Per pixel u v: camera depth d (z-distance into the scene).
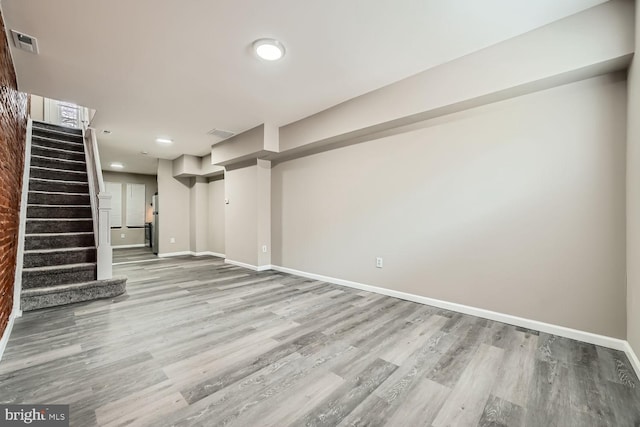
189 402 1.49
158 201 6.62
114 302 3.15
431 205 3.00
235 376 1.73
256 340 2.22
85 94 3.17
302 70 2.71
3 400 1.49
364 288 3.65
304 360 1.92
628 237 1.96
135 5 1.85
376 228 3.50
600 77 2.11
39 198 3.91
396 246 3.31
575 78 2.16
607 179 2.09
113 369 1.80
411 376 1.74
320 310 2.90
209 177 6.95
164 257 6.50
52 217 3.86
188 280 4.21
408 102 2.87
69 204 4.13
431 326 2.48
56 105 6.07
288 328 2.45
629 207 1.94
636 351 1.79
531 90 2.35
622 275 2.04
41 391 1.57
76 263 3.42
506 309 2.53
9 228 2.44
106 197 3.44
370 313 2.81
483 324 2.51
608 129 2.09
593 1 1.89
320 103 3.50
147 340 2.21
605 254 2.10
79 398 1.51
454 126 2.82
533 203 2.39
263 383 1.66
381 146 3.43
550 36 2.10
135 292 3.56
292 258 4.66
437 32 2.17
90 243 3.73
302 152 4.44
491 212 2.61
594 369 1.80
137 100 3.35
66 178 4.43
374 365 1.86
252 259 5.05
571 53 2.02
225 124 4.23
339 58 2.51
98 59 2.48
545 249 2.34
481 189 2.66
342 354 2.00
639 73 1.72
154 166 7.39
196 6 1.87
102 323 2.54
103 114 3.79
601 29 1.92
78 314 2.77
